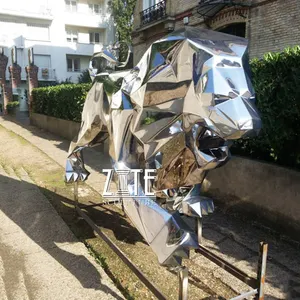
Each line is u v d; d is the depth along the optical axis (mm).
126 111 2301
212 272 2934
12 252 3262
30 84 13383
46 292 2631
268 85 3643
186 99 1868
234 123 1723
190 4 10555
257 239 3547
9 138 9883
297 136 3584
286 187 3488
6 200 4695
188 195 2562
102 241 3504
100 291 2652
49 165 6805
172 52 1962
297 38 7430
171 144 2014
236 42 1999
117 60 3412
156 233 2088
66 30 27406
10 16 25094
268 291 2670
